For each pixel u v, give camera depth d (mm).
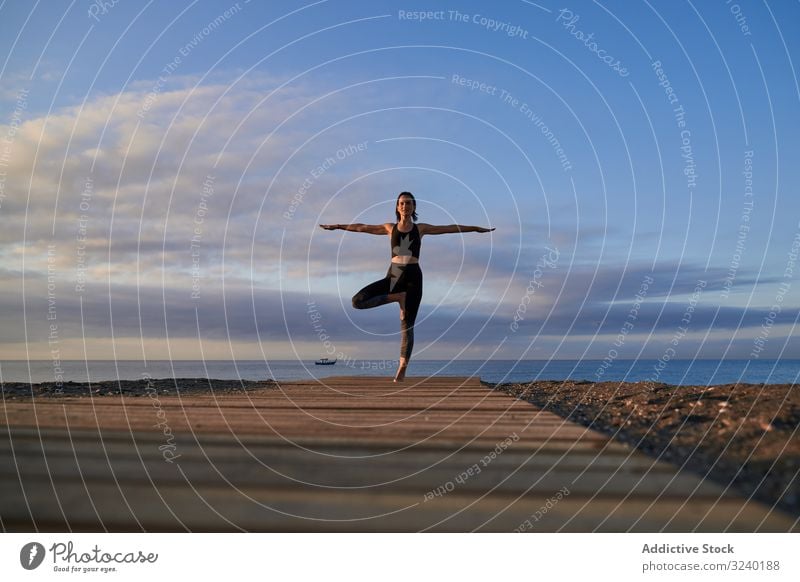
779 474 2854
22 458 3082
